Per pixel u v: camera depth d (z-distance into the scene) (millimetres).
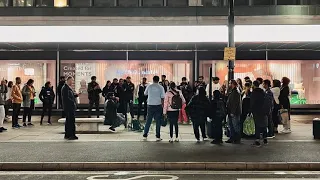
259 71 22953
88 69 22844
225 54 14398
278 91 15477
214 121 13172
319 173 9539
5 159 10375
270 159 10461
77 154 11070
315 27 18844
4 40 19172
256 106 12602
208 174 9367
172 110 13328
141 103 19656
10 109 22016
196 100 13438
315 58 23047
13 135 14664
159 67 22812
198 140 13531
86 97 22828
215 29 19047
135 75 22812
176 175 9234
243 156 10875
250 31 18906
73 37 19250
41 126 17516
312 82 23094
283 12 20094
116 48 22391
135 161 10141
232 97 13039
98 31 19266
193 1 23922
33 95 17750
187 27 19125
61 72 22797
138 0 24062
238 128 13180
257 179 8859
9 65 22828
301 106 23094
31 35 19156
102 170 9820
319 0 23781
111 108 15641
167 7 20312
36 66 22875
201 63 22750
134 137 14312
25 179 8820
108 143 12945
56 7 20266
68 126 13789
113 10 20297
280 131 15992
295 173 9531
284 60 23000
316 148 12133
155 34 19297
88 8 20219
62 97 13844
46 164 9867
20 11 20297
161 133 15484
